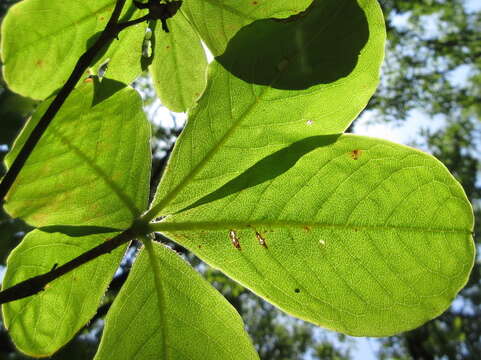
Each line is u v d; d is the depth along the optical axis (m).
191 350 0.10
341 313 0.10
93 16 0.11
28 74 0.11
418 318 0.10
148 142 0.10
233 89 0.10
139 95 0.10
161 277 0.10
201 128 0.10
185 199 0.10
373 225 0.10
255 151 0.10
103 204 0.10
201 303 0.11
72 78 0.09
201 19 0.12
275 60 0.09
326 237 0.10
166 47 0.13
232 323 0.11
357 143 0.10
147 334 0.10
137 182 0.10
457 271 0.10
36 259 0.10
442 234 0.10
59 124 0.10
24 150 0.09
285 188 0.10
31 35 0.11
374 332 0.10
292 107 0.10
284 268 0.10
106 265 0.10
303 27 0.09
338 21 0.09
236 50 0.10
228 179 0.10
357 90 0.09
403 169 0.10
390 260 0.10
